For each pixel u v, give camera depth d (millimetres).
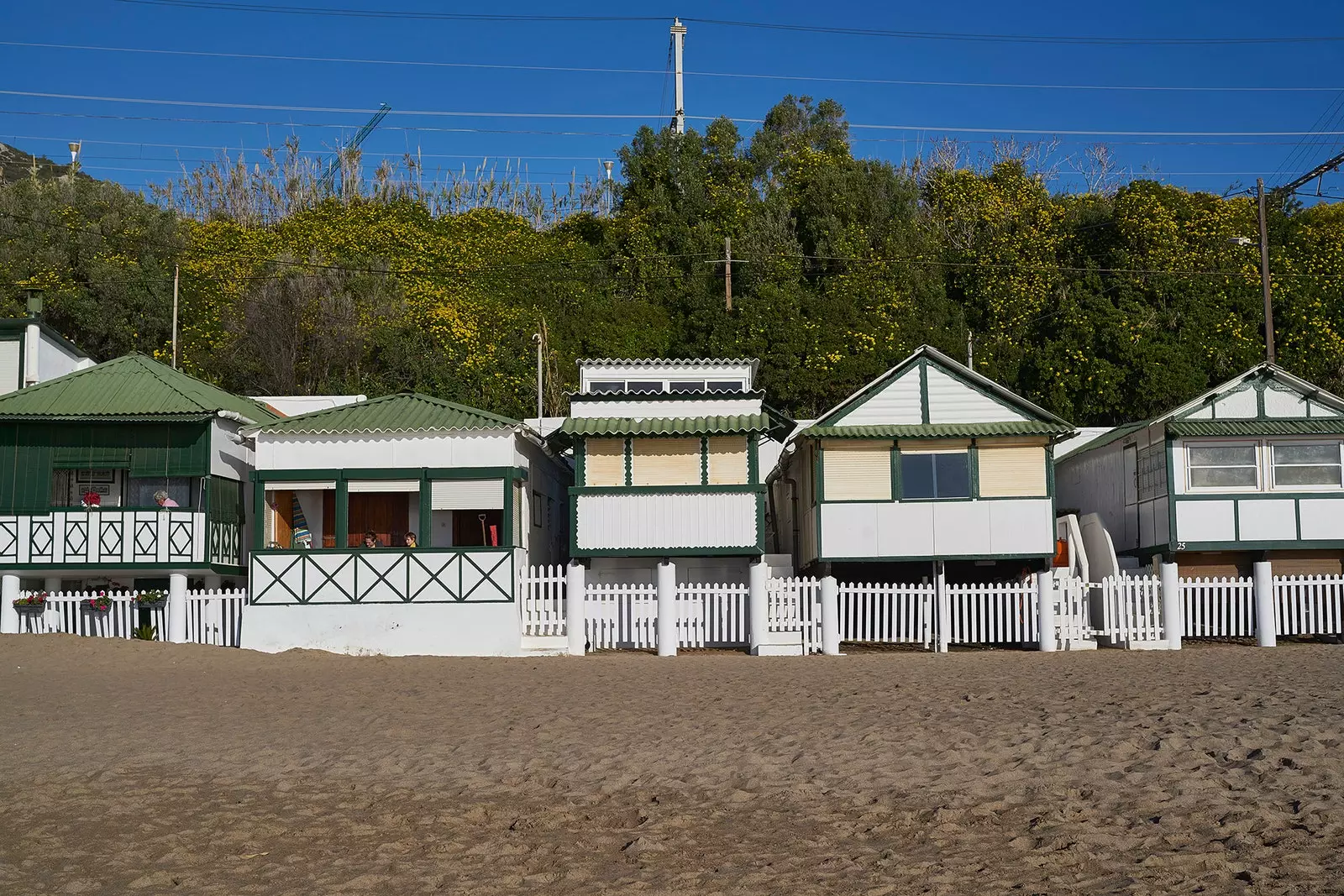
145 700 19766
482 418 27297
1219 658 22516
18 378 31391
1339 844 10242
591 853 11109
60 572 27609
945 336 47250
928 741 14922
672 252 56094
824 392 45438
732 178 58594
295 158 75312
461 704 19047
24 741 16438
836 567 29172
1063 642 25781
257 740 16359
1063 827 11195
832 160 56969
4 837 11984
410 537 28094
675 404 27703
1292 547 27016
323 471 27094
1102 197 55906
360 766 14695
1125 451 30328
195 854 11359
